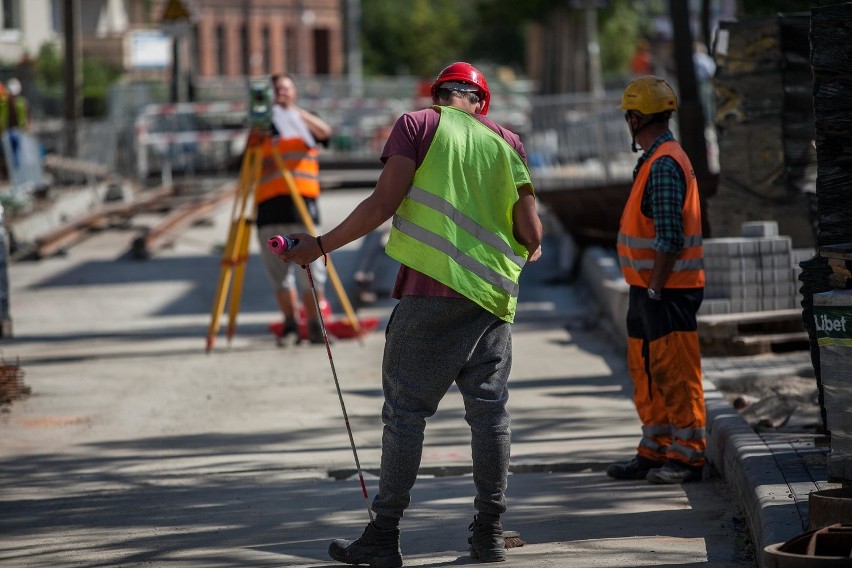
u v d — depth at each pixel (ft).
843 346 45.57
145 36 351.46
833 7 53.16
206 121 282.97
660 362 61.05
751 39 98.07
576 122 177.99
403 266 47.62
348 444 73.46
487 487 48.32
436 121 47.62
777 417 66.74
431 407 48.01
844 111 53.57
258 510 59.57
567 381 90.43
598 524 54.75
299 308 128.67
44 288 147.43
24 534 55.93
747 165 99.40
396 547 48.65
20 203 192.65
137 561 51.06
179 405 86.22
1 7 418.92
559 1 406.62
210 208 209.15
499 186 47.78
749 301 90.89
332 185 253.65
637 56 423.64
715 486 60.90
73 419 82.17
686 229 60.64
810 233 98.53
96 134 256.11
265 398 88.02
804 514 46.47
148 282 149.07
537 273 149.89
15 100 206.80
